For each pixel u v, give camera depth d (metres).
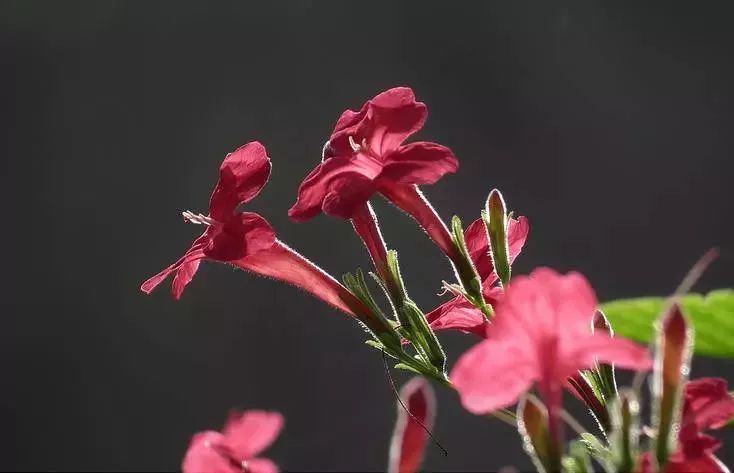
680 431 0.39
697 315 0.41
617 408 0.38
